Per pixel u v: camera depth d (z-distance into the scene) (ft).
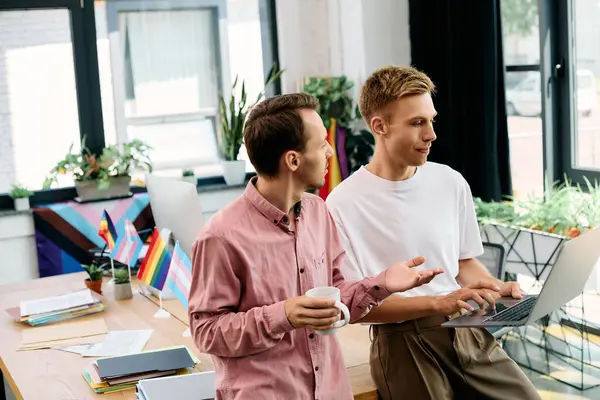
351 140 18.83
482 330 8.55
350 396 7.00
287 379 6.42
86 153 18.58
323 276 6.88
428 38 17.53
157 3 18.88
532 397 8.27
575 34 15.92
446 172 8.64
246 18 19.62
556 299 7.87
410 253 8.36
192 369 8.46
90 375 8.40
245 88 19.84
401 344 8.16
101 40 18.54
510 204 15.88
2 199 17.87
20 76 18.02
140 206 17.85
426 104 7.99
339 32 19.47
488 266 11.71
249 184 6.53
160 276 10.62
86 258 17.54
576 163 16.38
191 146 19.48
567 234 14.37
